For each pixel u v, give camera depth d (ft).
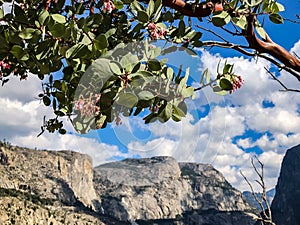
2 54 9.20
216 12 9.55
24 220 464.65
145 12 8.89
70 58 8.53
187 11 9.32
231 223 620.90
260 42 10.09
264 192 11.64
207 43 10.39
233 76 9.09
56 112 11.94
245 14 9.78
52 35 8.60
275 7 10.30
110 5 9.81
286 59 10.27
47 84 11.96
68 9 9.65
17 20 9.00
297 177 647.15
